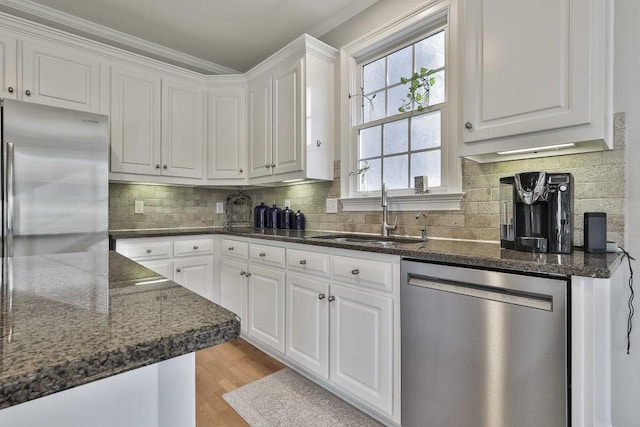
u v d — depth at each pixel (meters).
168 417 0.55
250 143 3.09
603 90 1.19
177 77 2.98
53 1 2.44
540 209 1.34
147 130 2.80
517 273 1.14
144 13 2.59
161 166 2.87
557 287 1.05
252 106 3.06
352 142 2.58
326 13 2.61
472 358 1.24
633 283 1.35
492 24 1.43
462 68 1.56
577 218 1.49
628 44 1.38
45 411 0.45
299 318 2.03
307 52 2.52
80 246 2.10
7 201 1.86
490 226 1.81
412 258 1.45
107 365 0.40
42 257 1.22
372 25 2.44
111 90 2.62
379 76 2.46
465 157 1.65
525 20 1.34
